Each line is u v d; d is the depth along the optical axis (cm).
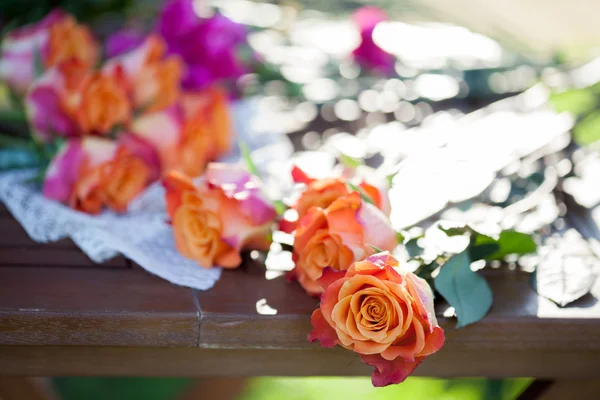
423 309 65
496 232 76
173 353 76
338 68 127
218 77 111
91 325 72
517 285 76
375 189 74
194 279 76
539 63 126
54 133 92
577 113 100
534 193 88
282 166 95
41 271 77
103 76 90
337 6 168
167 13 110
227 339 73
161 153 88
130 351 76
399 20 161
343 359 76
